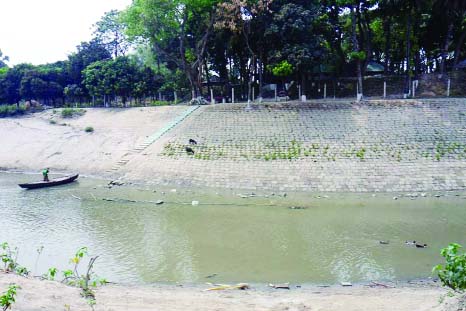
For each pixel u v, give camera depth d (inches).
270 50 1942.7
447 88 1797.5
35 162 1760.6
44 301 424.8
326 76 2209.6
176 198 1174.3
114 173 1488.7
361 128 1443.2
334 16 2046.0
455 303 395.2
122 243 810.8
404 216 944.3
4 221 979.9
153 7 1867.6
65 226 931.3
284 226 900.6
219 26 1851.6
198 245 793.6
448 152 1286.9
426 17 1985.7
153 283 613.9
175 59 2102.6
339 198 1120.2
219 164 1375.5
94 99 2554.1
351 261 693.9
